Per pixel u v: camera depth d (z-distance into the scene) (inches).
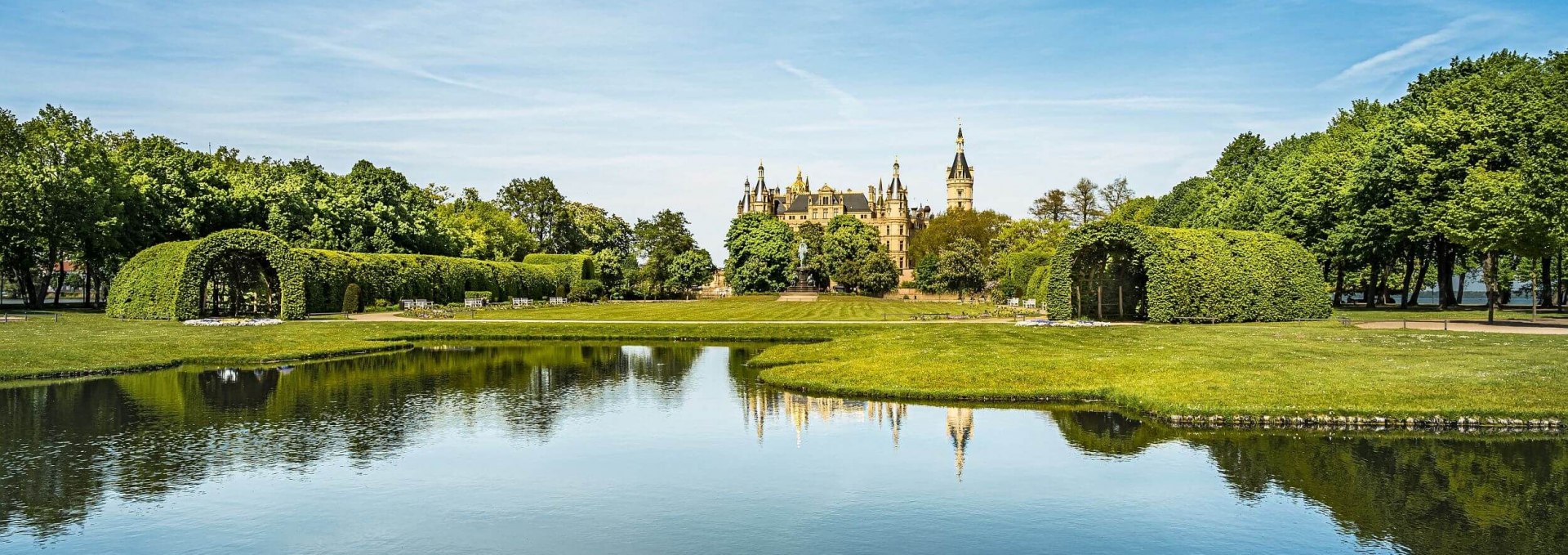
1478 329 1561.3
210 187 2719.0
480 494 633.0
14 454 730.8
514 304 3048.7
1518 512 579.5
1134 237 1786.4
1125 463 706.2
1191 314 1780.3
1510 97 1856.5
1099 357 1167.0
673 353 1514.5
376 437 803.4
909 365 1143.0
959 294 4441.4
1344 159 2331.4
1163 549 524.7
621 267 4562.0
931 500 618.2
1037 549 525.7
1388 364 1034.7
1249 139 3265.3
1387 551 518.6
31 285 2455.7
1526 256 1592.0
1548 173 1582.2
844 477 677.3
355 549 523.2
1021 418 882.1
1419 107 2164.1
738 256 5201.8
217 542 533.3
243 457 725.9
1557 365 987.3
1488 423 802.2
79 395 1021.2
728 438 802.8
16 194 2166.6
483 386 1111.6
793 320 2212.1
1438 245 2269.9
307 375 1211.2
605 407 957.2
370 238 3235.7
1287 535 546.6
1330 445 750.5
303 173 3464.6
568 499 620.7
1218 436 788.6
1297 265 1894.7
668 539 541.6
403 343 1660.9
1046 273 2561.5
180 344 1433.3
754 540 540.4
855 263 5142.7
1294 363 1070.4
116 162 2527.1
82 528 555.5
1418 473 665.6
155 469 687.7
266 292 2237.9
